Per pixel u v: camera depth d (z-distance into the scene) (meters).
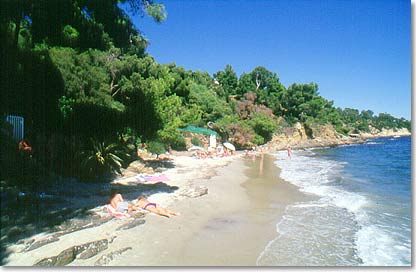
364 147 71.06
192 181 16.19
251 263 6.56
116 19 15.05
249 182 17.75
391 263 6.70
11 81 12.51
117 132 17.58
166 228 8.45
